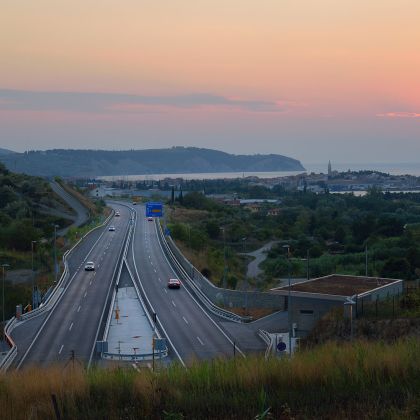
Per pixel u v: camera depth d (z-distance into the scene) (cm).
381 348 1772
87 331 5169
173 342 4809
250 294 6250
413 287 5909
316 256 11094
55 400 1453
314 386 1538
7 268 8200
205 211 16962
